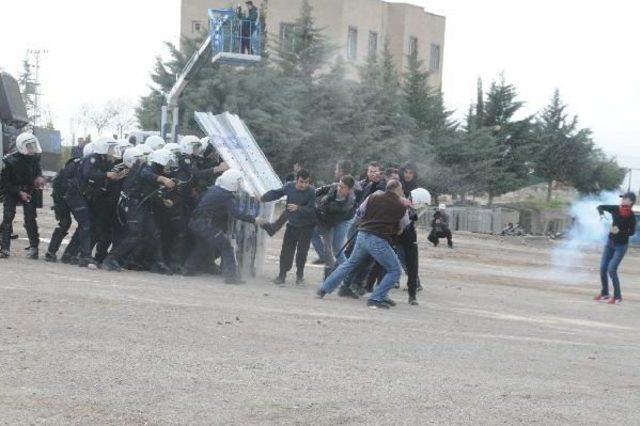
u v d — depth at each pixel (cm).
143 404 980
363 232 2075
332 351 1388
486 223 7938
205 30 7269
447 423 998
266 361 1255
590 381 1345
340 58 8025
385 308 2069
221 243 2289
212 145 2500
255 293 2114
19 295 1647
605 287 2922
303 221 2370
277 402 1030
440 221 5391
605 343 1855
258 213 2517
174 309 1650
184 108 6988
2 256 2359
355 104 7881
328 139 7612
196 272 2431
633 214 2842
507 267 4334
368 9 10381
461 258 4678
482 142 9156
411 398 1102
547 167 11181
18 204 2403
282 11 9675
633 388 1321
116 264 2303
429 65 11356
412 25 10925
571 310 2559
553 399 1173
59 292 1736
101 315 1505
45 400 969
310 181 2372
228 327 1512
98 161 2291
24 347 1209
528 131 9931
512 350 1591
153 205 2350
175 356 1231
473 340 1672
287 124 7181
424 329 1761
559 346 1719
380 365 1304
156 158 2275
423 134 8600
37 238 2434
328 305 2014
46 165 7556
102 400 984
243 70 7250
